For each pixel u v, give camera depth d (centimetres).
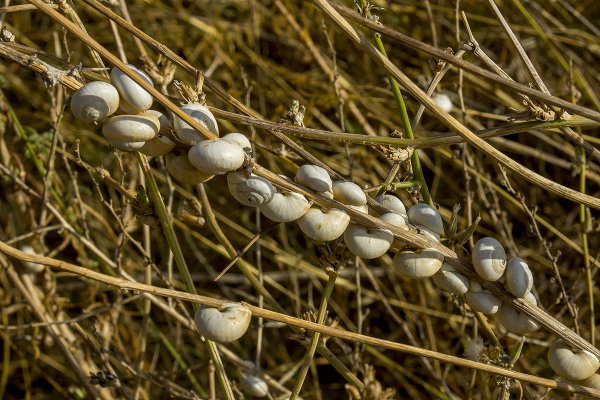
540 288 86
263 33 103
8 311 85
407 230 53
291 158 63
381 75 99
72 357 73
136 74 49
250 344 91
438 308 88
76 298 93
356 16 52
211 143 50
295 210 51
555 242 89
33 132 77
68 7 58
